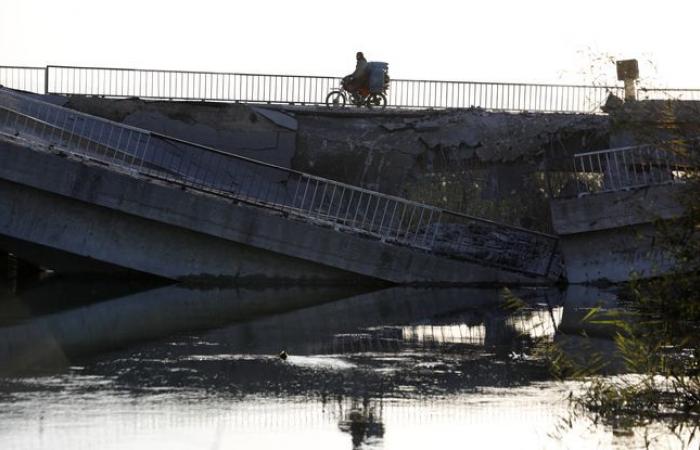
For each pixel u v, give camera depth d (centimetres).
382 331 3058
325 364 2483
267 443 1733
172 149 5259
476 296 4022
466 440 1781
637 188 4178
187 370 2367
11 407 1953
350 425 1872
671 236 2092
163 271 4297
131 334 2911
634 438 1798
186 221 4216
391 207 5359
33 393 2089
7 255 4775
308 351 2670
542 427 1877
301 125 5438
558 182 5338
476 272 4344
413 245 4416
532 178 5403
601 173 4641
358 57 5688
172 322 3169
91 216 4250
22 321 3148
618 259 4284
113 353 2586
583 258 4331
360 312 3491
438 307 3669
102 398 2047
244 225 4241
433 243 4525
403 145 5431
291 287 4256
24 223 4209
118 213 4253
